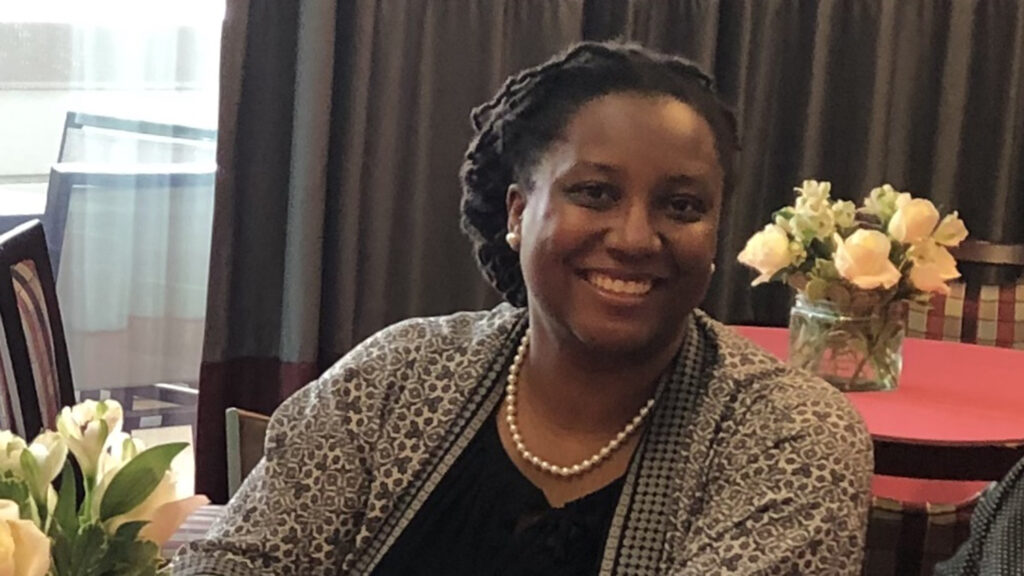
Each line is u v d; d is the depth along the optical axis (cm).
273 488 134
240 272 306
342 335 307
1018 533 141
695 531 120
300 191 295
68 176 301
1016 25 331
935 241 225
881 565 235
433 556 129
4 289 186
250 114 299
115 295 310
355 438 135
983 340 309
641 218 120
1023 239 349
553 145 125
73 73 297
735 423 124
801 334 229
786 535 115
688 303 124
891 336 226
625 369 126
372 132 304
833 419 122
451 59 308
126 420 316
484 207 142
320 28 288
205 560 130
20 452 93
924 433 200
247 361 311
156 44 300
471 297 321
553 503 128
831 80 333
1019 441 194
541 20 311
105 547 91
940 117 335
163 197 308
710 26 318
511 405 132
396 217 314
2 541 79
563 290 123
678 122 122
